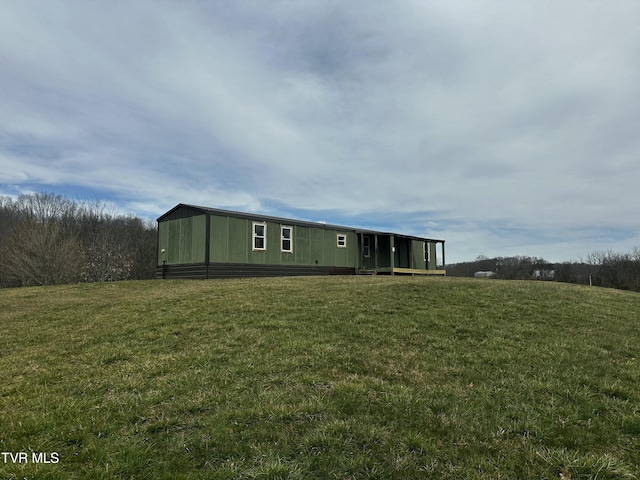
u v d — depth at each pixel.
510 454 2.87
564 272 44.12
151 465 2.69
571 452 2.90
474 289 10.65
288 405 3.57
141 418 3.38
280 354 5.04
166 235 17.77
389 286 11.07
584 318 7.64
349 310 7.66
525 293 10.23
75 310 8.98
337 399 3.72
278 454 2.80
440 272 26.17
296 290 10.35
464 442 3.02
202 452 2.85
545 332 6.48
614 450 2.97
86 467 2.65
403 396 3.77
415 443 2.96
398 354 5.14
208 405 3.62
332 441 2.96
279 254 17.97
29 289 13.84
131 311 8.05
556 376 4.50
